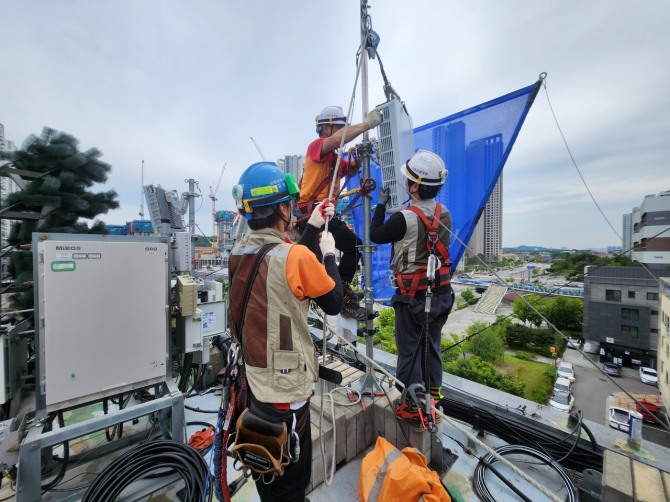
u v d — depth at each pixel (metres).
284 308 1.23
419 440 2.07
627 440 2.30
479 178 2.89
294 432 1.25
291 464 1.36
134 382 2.41
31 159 3.47
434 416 1.95
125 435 2.85
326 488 2.02
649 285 19.98
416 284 2.03
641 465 1.70
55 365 2.04
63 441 2.01
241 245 1.47
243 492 2.10
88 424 2.05
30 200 3.31
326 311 1.34
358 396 2.46
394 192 2.32
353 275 2.54
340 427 2.20
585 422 2.54
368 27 2.28
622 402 16.19
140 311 2.42
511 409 2.76
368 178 2.35
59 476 2.20
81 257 2.13
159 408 2.33
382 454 1.86
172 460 2.11
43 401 2.03
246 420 1.19
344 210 2.48
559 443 2.38
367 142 2.36
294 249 1.26
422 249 2.04
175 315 3.18
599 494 1.97
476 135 2.91
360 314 2.57
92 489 1.89
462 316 33.62
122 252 2.32
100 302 2.22
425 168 2.00
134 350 2.39
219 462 1.43
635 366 20.25
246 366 1.29
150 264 2.46
